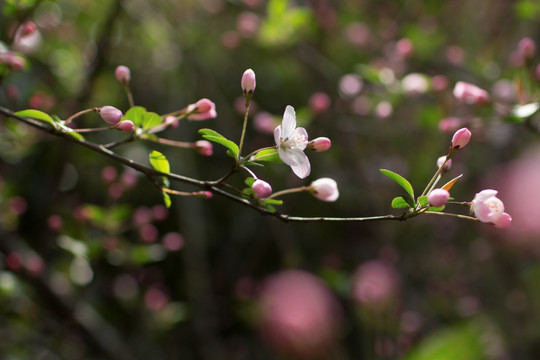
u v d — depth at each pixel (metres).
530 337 1.37
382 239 1.47
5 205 0.98
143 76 1.54
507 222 0.64
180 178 0.65
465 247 1.62
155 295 1.19
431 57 1.25
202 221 1.39
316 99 0.96
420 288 1.52
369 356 1.06
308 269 1.47
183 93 1.41
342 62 1.44
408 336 1.18
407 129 1.41
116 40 1.15
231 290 1.47
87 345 1.10
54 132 0.66
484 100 0.81
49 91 0.98
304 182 1.55
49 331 1.11
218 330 1.41
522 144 1.52
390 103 1.05
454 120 0.84
